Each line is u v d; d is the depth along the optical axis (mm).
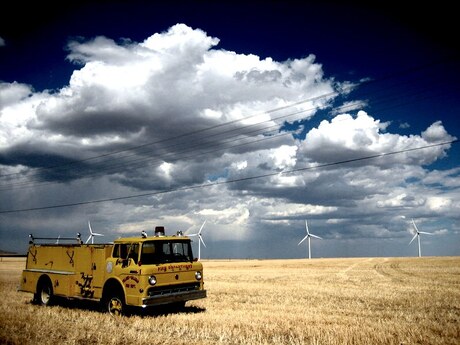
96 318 13273
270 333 11047
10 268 54219
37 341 10008
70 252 16609
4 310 15062
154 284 13586
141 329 11484
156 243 14516
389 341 9953
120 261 14367
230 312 14703
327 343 9750
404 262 69188
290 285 26859
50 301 17000
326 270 48062
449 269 45844
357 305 16828
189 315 13859
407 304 17047
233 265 73938
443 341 9969
